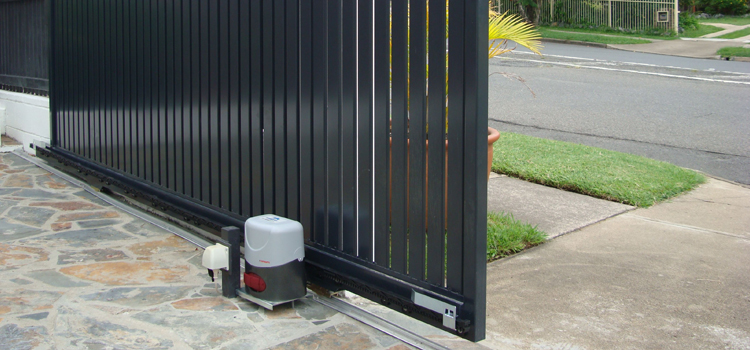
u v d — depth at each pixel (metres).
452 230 3.26
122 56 5.94
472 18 3.03
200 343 3.32
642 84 14.05
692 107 11.70
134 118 5.86
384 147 3.54
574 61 17.52
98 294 3.93
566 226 5.63
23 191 6.50
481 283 3.19
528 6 26.77
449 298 3.28
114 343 3.29
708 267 4.77
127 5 5.79
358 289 3.78
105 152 6.41
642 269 4.71
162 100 5.42
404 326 3.75
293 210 4.18
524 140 8.86
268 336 3.43
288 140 4.15
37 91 8.27
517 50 19.80
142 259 4.59
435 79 3.27
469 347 3.51
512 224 5.41
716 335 3.71
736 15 30.52
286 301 3.72
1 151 8.38
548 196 6.55
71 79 6.98
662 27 24.33
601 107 11.69
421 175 3.38
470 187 3.13
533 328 3.78
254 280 3.70
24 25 8.41
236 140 4.60
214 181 4.89
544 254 5.00
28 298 3.84
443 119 3.24
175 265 4.48
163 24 5.30
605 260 4.88
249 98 4.44
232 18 4.53
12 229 5.23
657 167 7.64
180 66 5.15
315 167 3.97
